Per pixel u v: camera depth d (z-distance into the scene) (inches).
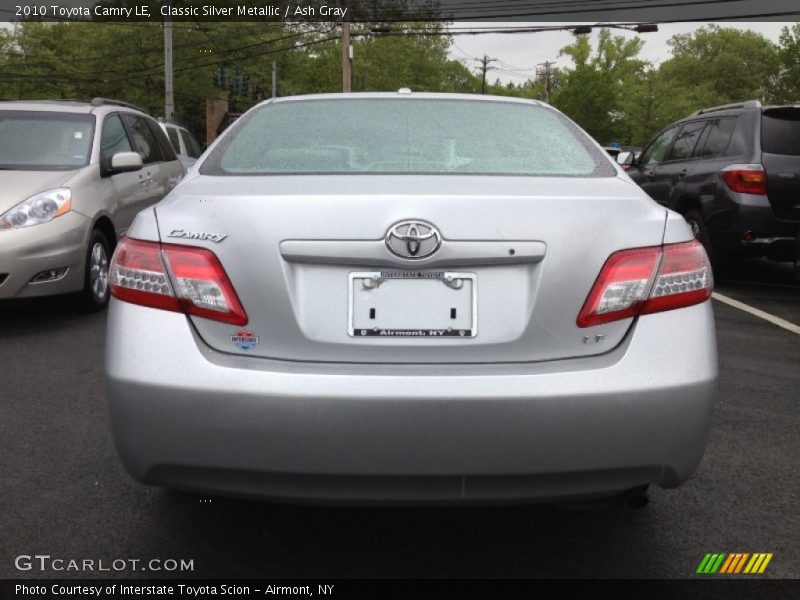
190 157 519.5
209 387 87.5
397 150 113.5
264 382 86.9
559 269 90.7
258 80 2000.5
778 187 313.3
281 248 90.0
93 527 114.9
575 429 87.4
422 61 2881.4
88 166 267.4
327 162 111.0
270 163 111.7
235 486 89.6
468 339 90.3
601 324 91.7
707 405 92.0
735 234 319.3
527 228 90.7
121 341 91.9
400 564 105.5
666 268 93.7
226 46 1640.0
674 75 3666.3
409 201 90.5
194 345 90.1
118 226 279.9
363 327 90.1
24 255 234.4
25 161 266.1
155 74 1594.5
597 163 114.0
